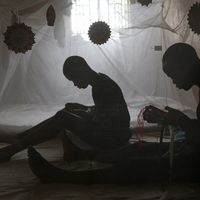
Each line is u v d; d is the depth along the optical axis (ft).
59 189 3.15
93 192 3.08
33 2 4.49
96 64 5.06
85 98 4.95
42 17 4.59
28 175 3.52
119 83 5.23
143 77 5.25
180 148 3.60
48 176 3.26
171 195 2.96
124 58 5.21
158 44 5.24
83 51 4.92
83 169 3.60
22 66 4.90
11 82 4.95
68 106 4.58
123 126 3.98
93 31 4.40
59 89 4.95
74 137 4.27
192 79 3.37
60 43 4.76
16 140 4.43
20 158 4.12
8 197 2.92
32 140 3.84
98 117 3.86
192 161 3.24
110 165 3.73
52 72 4.91
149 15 4.95
